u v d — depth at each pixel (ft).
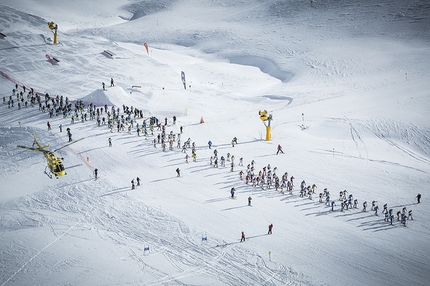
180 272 93.97
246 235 108.78
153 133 186.09
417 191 135.13
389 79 284.61
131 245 104.94
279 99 262.88
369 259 98.84
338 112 223.92
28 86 241.14
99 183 140.77
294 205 126.52
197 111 230.07
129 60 301.63
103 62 289.94
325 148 178.09
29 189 140.87
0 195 137.08
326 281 90.74
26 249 102.42
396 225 114.42
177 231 110.83
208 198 130.00
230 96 265.75
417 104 223.51
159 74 288.51
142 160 159.22
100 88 242.78
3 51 279.90
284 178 136.56
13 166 158.92
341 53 364.38
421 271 94.22
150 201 127.65
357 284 89.92
